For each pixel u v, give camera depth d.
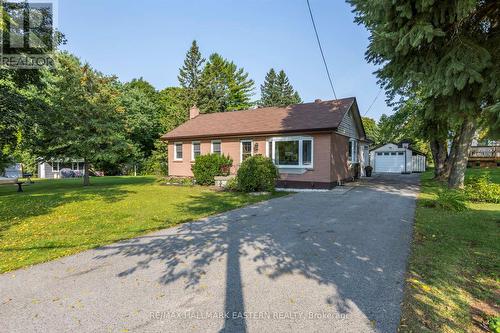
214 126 18.67
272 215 7.48
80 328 2.54
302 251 4.60
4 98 11.79
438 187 13.66
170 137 19.33
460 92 4.36
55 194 12.48
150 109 34.16
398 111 17.84
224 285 3.40
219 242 5.16
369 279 3.49
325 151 13.70
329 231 5.79
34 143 15.08
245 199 10.36
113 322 2.63
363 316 2.67
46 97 16.27
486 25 4.37
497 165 28.45
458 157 11.85
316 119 14.91
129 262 4.19
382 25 4.39
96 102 16.81
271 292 3.20
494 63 4.08
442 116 4.86
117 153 18.09
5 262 4.17
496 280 3.45
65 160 17.72
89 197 11.34
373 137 56.31
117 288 3.34
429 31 3.63
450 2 3.64
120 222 6.83
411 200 9.83
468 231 5.69
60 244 5.05
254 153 16.00
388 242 5.00
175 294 3.18
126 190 13.88
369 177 21.39
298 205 8.98
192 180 17.11
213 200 10.22
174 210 8.34
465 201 8.84
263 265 4.03
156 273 3.78
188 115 36.19
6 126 12.66
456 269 3.78
